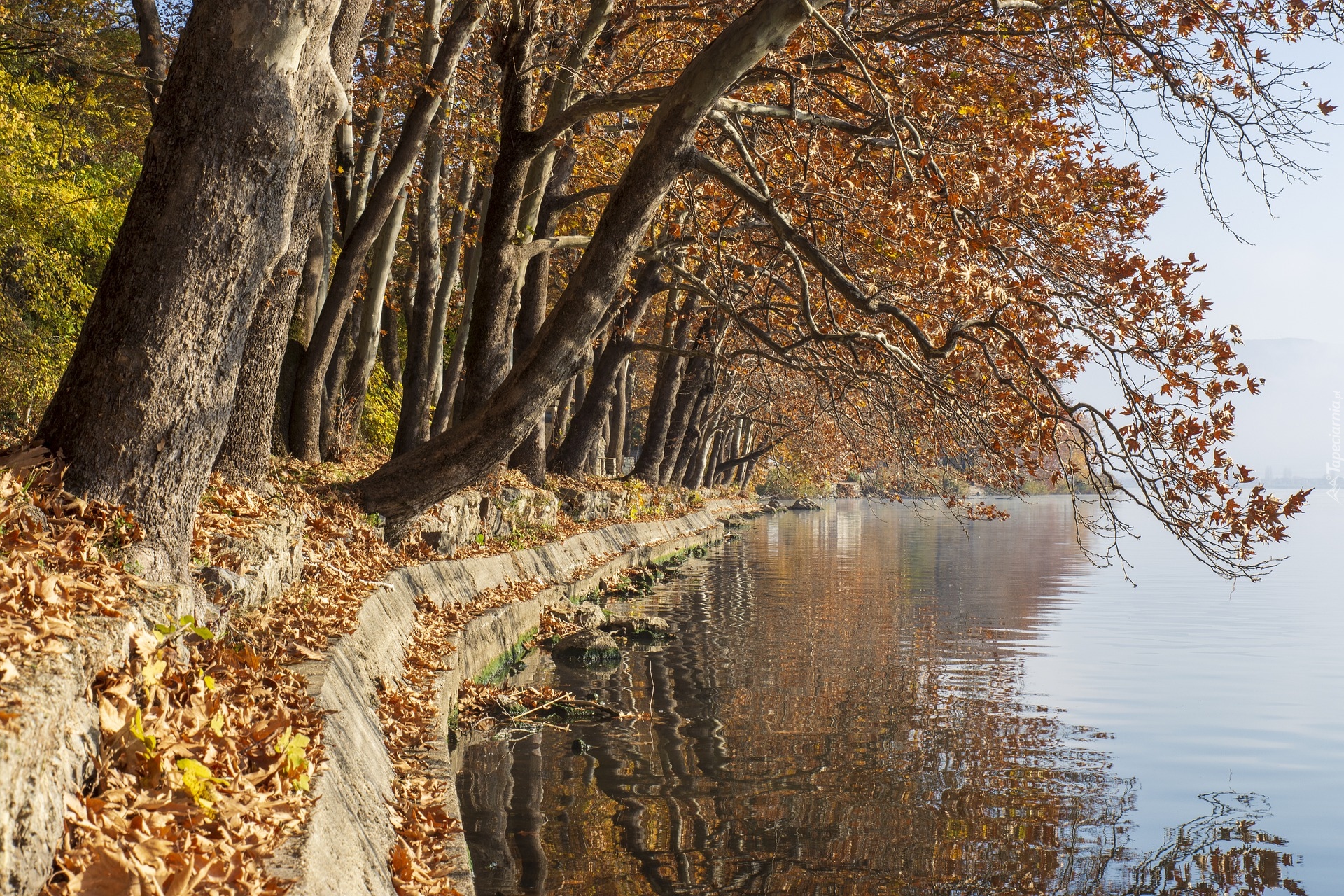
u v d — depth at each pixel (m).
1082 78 12.84
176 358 6.03
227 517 8.72
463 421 13.75
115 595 4.87
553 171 22.59
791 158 14.59
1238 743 11.23
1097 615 22.19
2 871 2.81
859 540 49.00
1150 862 7.61
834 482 84.50
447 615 13.02
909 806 8.81
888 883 7.06
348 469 19.34
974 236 10.82
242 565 7.96
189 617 5.30
